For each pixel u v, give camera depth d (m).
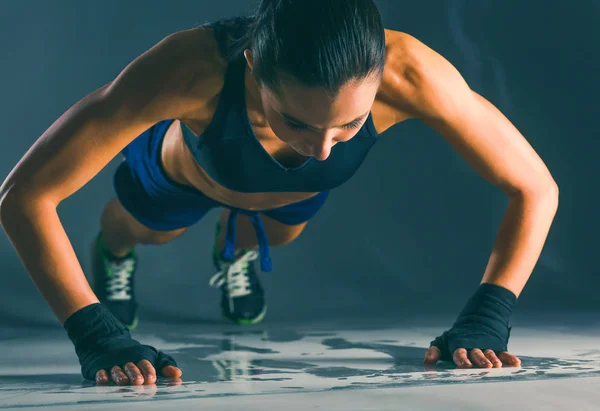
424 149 4.18
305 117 1.32
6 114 4.41
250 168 1.69
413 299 3.28
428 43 4.47
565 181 3.91
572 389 1.37
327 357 1.86
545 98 4.15
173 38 1.59
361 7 1.29
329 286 3.39
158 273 3.43
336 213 3.94
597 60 4.09
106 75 4.60
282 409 1.23
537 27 4.24
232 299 2.73
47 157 1.56
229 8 4.71
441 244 3.78
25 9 4.60
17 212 1.57
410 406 1.24
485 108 1.73
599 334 2.27
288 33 1.28
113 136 1.57
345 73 1.27
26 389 1.47
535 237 1.78
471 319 1.75
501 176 1.75
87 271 3.39
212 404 1.28
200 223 3.88
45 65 4.55
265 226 2.46
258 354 1.94
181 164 2.04
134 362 1.55
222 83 1.56
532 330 2.38
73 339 1.61
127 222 2.48
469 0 4.39
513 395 1.32
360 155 1.74
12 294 3.08
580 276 3.53
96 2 4.66
